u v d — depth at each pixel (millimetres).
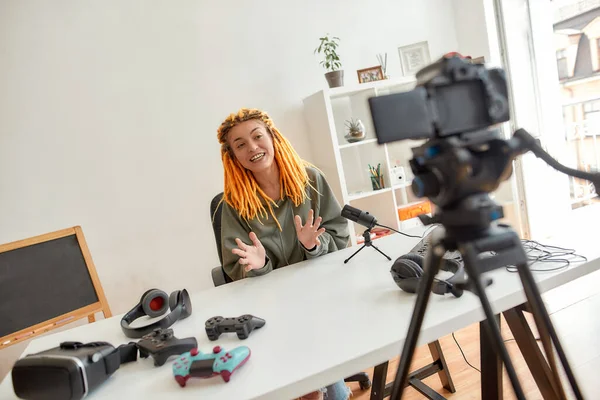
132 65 2072
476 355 1643
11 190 1925
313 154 2434
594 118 2605
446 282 791
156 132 2129
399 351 686
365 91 2342
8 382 813
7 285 1520
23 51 1912
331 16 2432
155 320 1055
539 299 424
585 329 1646
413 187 450
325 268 1171
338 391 1220
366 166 2504
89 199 2041
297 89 2377
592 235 960
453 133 419
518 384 386
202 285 2262
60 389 655
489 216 409
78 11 1979
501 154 427
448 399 1399
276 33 2316
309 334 770
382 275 1016
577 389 408
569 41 2574
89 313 1679
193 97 2182
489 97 427
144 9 2074
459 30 2723
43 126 1957
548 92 2641
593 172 448
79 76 1996
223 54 2223
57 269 1635
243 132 1269
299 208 1382
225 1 2209
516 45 2572
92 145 2033
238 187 1334
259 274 1220
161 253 2176
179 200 2191
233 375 675
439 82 413
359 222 1183
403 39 2609
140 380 729
